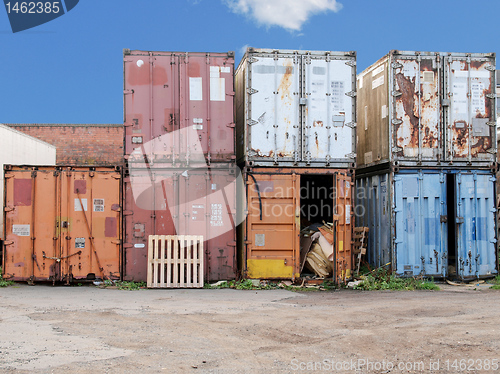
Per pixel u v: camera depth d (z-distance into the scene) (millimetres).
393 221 11367
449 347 5723
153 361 5133
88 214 10781
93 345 5715
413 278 11297
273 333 6430
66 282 10742
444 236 11469
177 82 10805
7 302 8672
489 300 9133
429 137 11523
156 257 10586
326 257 11250
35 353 5328
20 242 10727
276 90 10992
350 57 11195
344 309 8164
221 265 10820
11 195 10742
